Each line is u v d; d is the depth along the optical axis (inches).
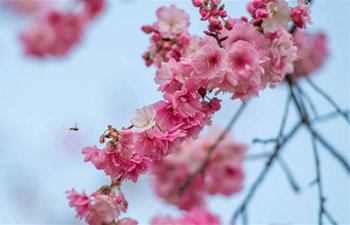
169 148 55.9
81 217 59.0
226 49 57.3
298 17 58.4
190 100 56.0
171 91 56.3
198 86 56.0
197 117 56.1
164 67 56.1
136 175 56.9
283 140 67.1
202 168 74.6
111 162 56.6
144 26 62.8
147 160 56.7
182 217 71.2
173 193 83.7
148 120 55.9
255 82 56.6
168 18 62.6
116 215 58.9
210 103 56.6
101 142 56.1
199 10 58.2
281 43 58.7
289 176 69.2
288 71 59.4
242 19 58.5
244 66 56.5
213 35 57.7
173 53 61.6
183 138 56.1
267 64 58.6
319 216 65.4
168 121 55.9
